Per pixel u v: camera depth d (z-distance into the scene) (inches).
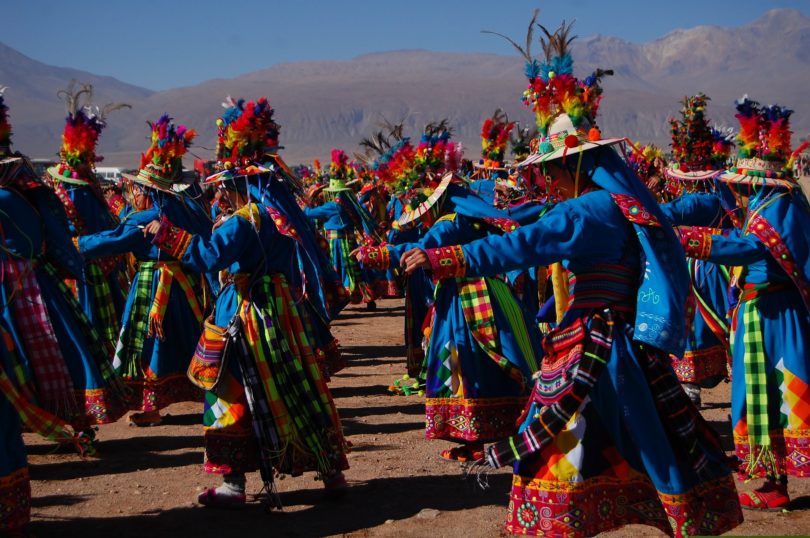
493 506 225.8
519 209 260.2
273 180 222.7
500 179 399.5
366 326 583.2
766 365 214.5
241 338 215.2
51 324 223.5
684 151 317.4
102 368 250.8
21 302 210.5
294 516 220.2
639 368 162.7
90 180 307.6
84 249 242.4
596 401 162.1
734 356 221.9
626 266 165.3
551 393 162.7
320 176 980.6
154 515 221.5
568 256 161.8
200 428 314.2
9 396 188.7
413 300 356.2
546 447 161.3
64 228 225.0
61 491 242.1
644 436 160.4
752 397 214.8
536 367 255.3
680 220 294.2
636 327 160.7
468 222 257.9
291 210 223.3
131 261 431.5
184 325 308.3
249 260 216.8
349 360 457.1
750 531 205.5
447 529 209.8
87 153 304.2
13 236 210.8
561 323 168.6
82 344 244.7
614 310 164.1
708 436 166.2
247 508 226.5
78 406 242.1
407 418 327.0
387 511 223.0
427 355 259.4
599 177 167.8
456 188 267.7
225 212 228.1
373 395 370.3
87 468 264.2
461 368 251.0
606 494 162.1
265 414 213.3
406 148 272.7
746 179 211.0
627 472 162.4
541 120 175.8
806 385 211.5
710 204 294.8
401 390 371.9
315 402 219.3
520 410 252.5
